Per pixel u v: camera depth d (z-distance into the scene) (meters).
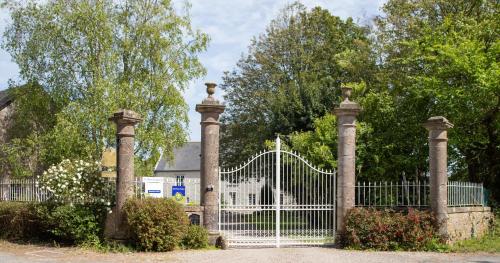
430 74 20.67
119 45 25.33
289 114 26.56
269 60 34.50
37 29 24.95
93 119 22.94
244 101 35.44
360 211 14.20
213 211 14.17
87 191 14.26
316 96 26.36
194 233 13.85
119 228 13.58
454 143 19.06
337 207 14.58
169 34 26.05
